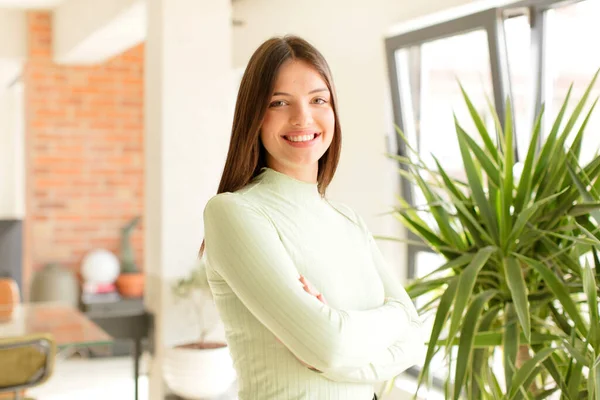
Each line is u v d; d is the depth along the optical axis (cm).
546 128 393
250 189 178
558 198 270
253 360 171
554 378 251
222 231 168
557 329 261
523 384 251
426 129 477
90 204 819
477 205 277
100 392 629
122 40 675
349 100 499
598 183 267
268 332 169
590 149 371
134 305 754
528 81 395
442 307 259
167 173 514
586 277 240
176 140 516
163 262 514
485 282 285
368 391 181
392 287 196
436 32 432
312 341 161
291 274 165
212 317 525
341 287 177
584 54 366
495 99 408
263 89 175
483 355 267
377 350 169
